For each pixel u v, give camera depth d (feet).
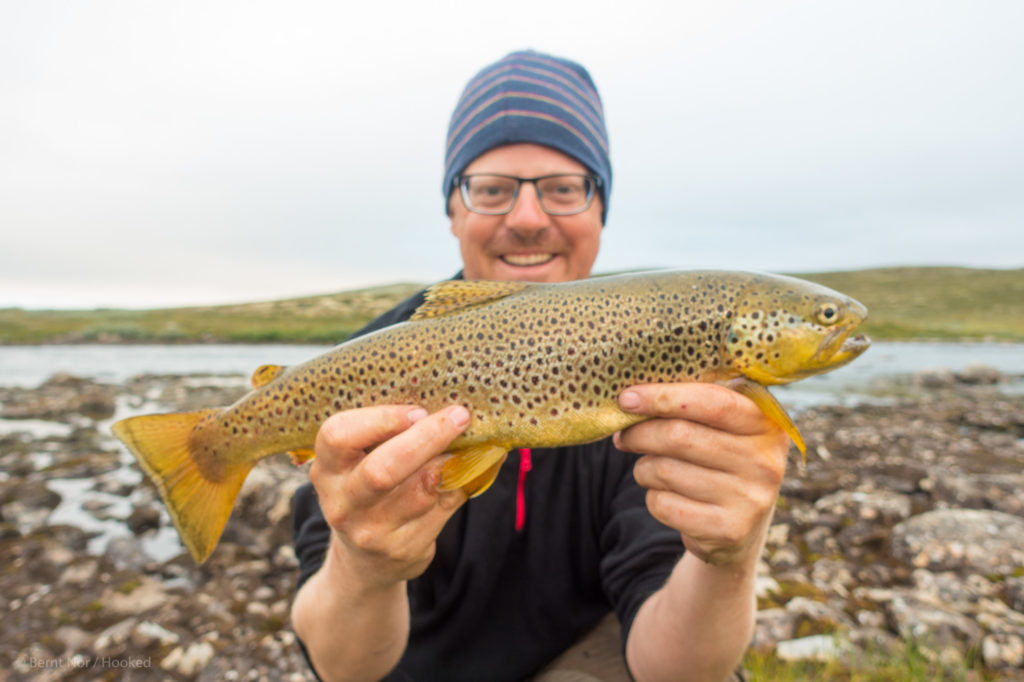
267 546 3.22
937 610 2.26
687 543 1.08
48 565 2.97
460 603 1.47
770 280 1.25
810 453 5.15
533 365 1.19
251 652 2.27
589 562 1.54
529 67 1.79
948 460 4.92
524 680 1.49
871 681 1.92
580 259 1.80
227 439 1.36
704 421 1.00
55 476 4.68
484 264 1.78
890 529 3.14
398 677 1.45
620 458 1.57
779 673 1.97
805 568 2.83
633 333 1.20
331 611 1.23
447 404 1.21
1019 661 1.98
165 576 2.91
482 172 1.75
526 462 1.51
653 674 1.28
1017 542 2.69
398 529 1.06
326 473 1.05
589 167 1.80
